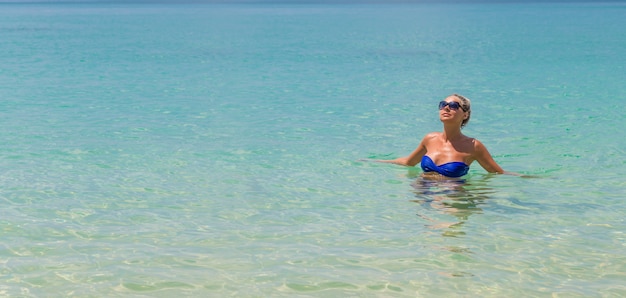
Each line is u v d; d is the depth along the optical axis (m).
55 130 11.94
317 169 9.26
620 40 36.06
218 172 9.06
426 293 5.20
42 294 5.15
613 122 13.00
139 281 5.39
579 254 6.03
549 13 79.88
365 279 5.45
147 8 118.44
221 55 28.31
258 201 7.69
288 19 67.38
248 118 13.45
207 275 5.53
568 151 10.59
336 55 28.23
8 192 7.93
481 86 18.81
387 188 8.21
